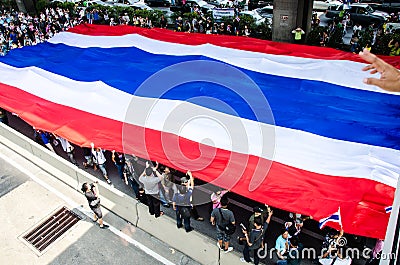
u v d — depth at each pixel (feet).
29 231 30.07
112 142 28.99
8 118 48.14
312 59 39.11
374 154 24.02
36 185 35.17
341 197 21.67
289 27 61.46
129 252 27.81
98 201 28.99
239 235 28.27
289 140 26.08
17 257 27.76
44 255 27.86
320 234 27.53
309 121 28.02
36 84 37.78
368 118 28.07
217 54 41.19
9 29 75.87
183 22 77.05
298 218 25.09
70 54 44.62
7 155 40.14
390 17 74.74
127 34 49.96
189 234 26.50
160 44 46.03
